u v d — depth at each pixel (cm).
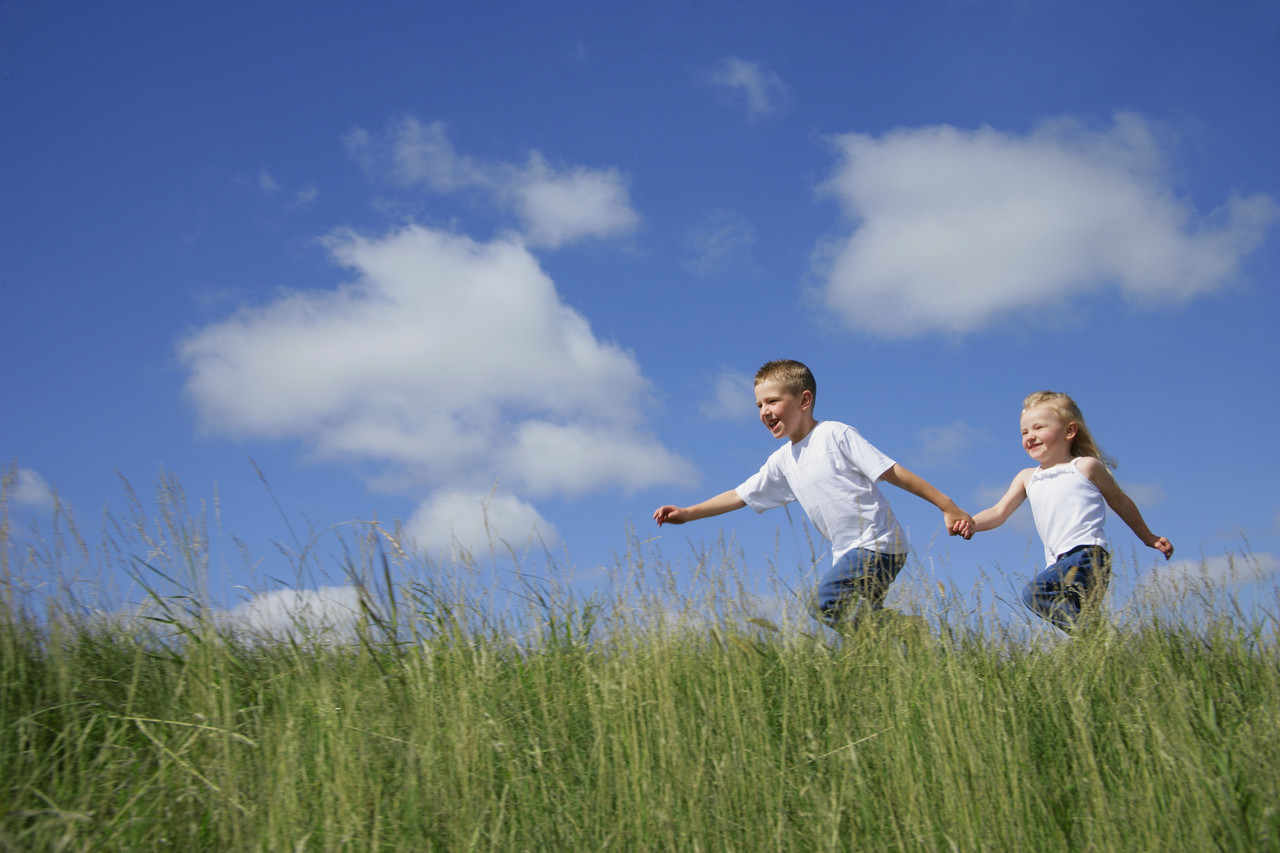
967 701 274
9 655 254
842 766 265
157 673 282
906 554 400
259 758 244
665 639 313
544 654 327
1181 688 277
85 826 208
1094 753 269
